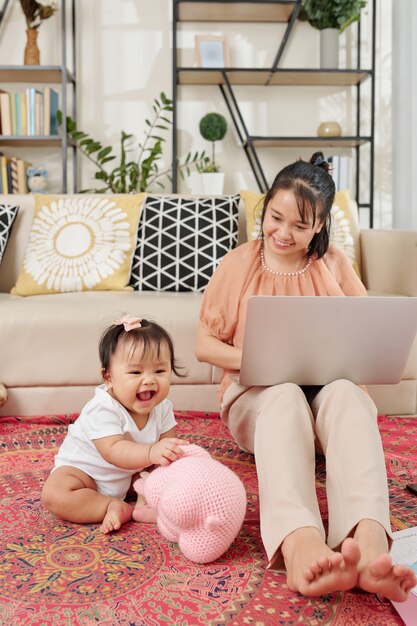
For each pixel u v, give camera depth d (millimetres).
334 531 1088
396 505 1410
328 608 1001
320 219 1455
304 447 1187
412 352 2145
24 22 3854
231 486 1143
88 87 3916
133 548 1210
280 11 3775
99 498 1326
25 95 3631
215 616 974
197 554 1131
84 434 1349
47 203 2652
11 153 3904
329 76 3762
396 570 917
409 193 3725
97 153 3934
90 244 2570
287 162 4031
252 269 1575
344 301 1278
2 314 2062
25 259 2539
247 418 1423
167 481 1182
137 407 1344
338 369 1373
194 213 2674
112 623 952
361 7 3652
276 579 1091
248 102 3979
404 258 2375
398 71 3828
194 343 2115
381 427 2018
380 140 4023
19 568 1125
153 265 2604
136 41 3902
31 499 1445
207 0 3607
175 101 3701
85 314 2084
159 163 3971
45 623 952
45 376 2076
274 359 1336
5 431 1943
